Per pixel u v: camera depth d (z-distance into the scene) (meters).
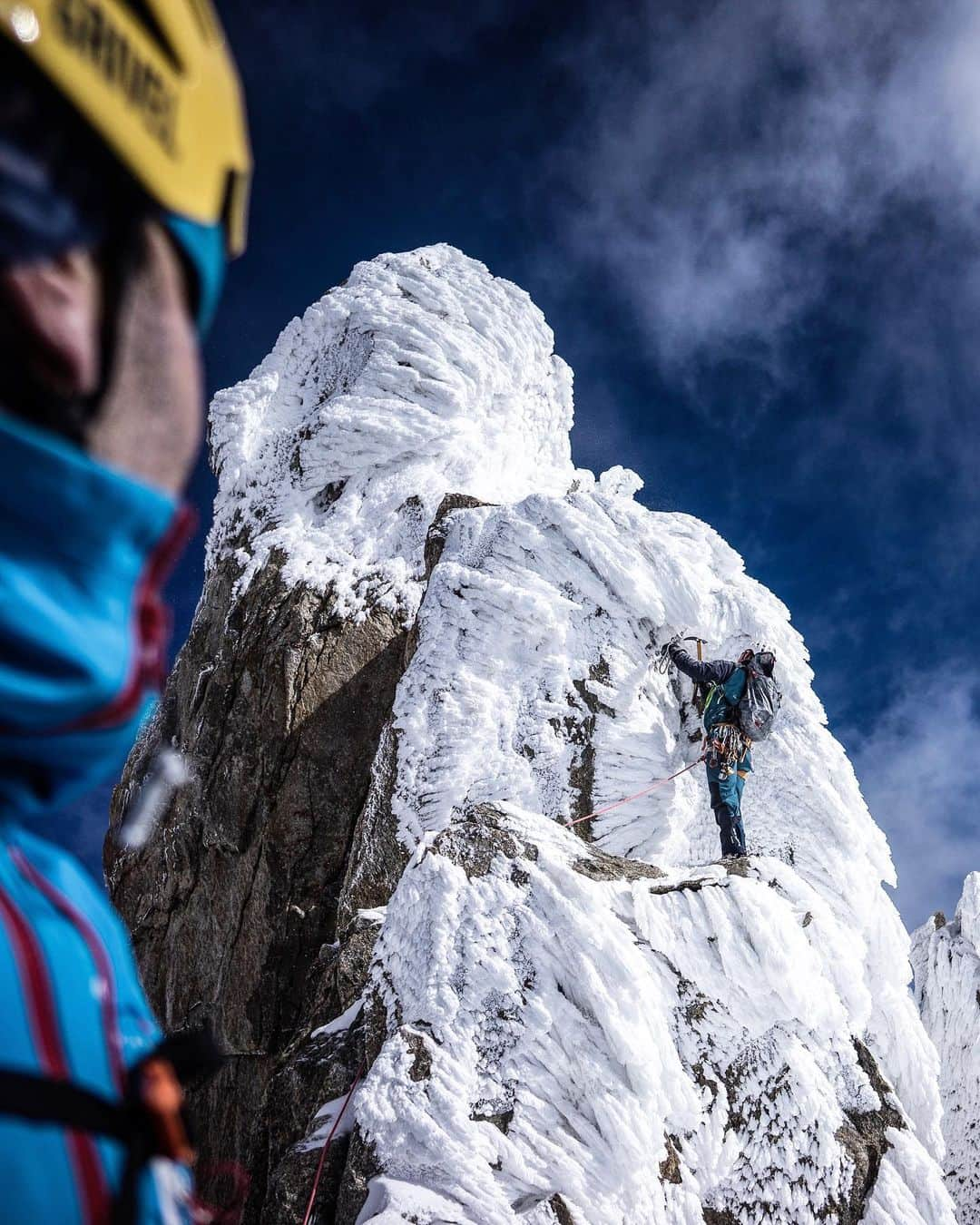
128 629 0.64
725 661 9.05
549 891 6.03
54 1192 0.51
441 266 15.78
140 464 0.62
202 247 0.67
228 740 11.41
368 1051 5.87
